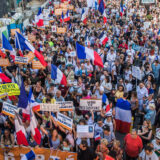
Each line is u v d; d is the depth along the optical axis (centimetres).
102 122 680
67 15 1889
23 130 590
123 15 2442
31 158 566
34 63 1023
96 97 747
